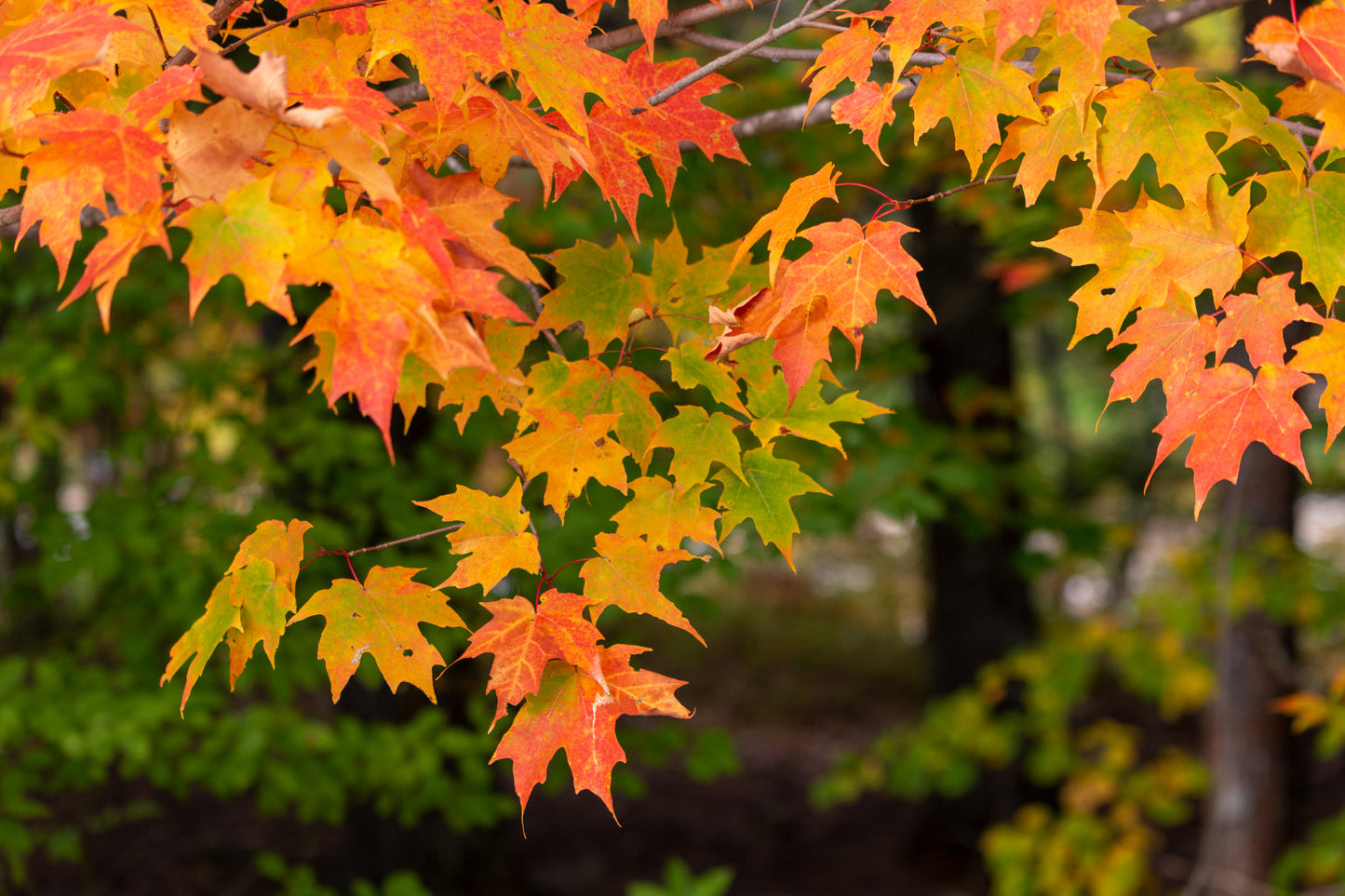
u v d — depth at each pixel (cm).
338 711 470
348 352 105
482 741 370
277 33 135
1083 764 551
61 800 542
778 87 405
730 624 1526
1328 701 300
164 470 410
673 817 860
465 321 114
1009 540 722
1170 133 125
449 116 135
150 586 353
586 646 125
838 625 1590
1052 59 126
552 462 141
